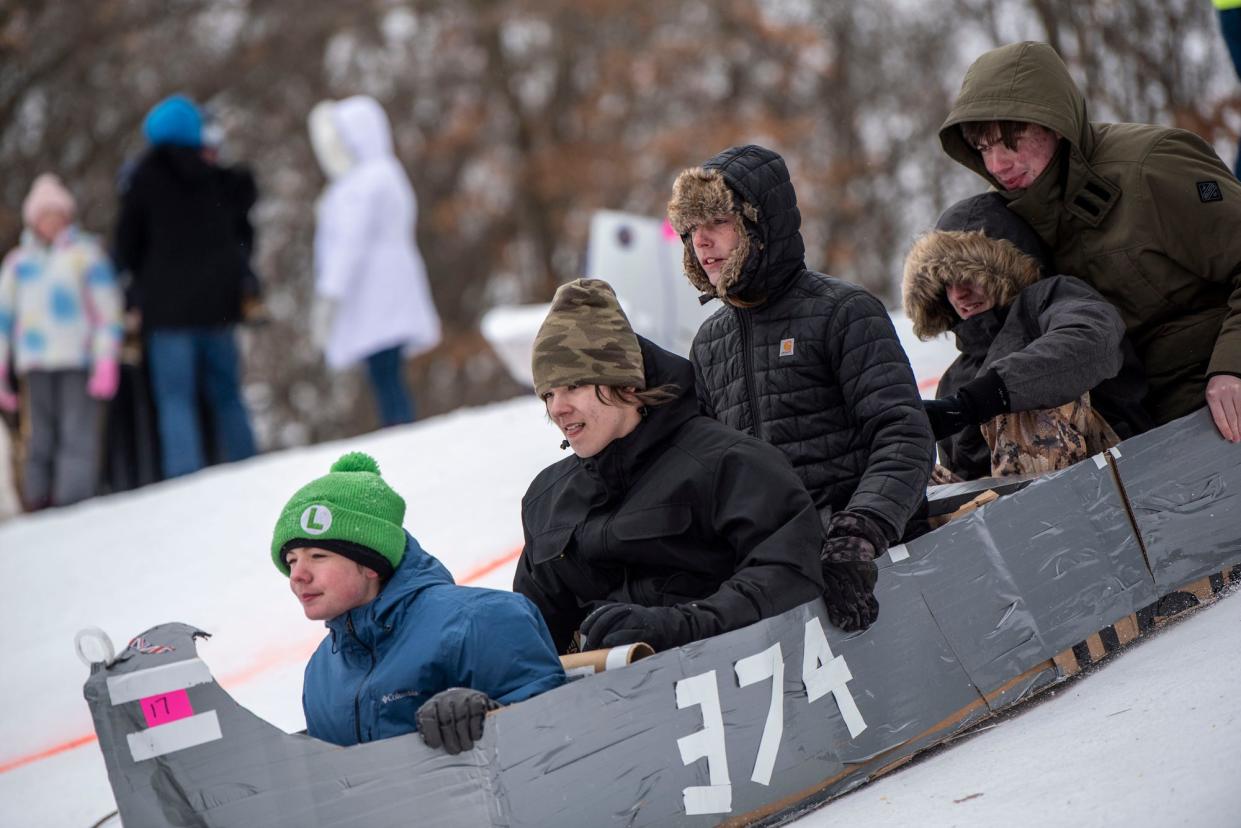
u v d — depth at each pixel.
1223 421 14.97
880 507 12.53
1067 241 15.83
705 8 76.75
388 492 11.87
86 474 35.34
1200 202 15.14
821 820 11.51
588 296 12.58
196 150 32.84
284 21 80.81
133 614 24.55
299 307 80.81
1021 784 11.04
